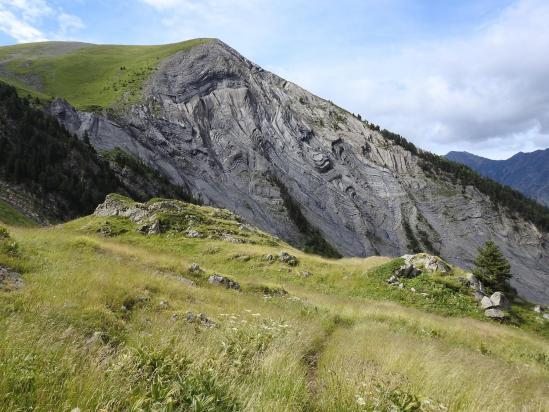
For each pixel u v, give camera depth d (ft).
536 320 105.70
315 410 22.15
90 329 29.81
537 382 46.32
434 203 577.02
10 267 44.93
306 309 68.64
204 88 549.13
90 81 549.13
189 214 157.89
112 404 16.22
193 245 133.18
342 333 53.98
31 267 47.42
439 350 48.98
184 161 442.09
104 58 643.04
